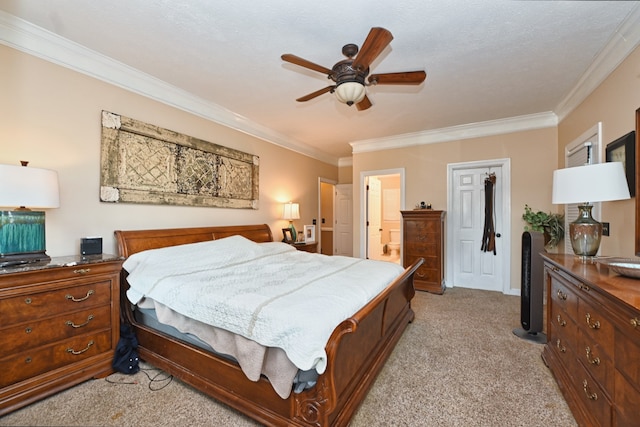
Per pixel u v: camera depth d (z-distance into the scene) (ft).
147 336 7.09
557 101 11.27
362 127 14.58
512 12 6.22
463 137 14.60
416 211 14.15
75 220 7.75
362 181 17.48
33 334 5.61
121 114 8.75
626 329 3.54
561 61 8.25
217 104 11.64
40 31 6.95
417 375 6.63
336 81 6.95
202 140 11.18
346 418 4.76
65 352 6.05
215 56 8.16
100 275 6.66
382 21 6.53
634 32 6.46
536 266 8.60
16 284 5.40
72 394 5.90
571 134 10.95
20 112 6.83
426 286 13.89
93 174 8.11
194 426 5.01
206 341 5.59
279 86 10.04
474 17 6.38
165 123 9.98
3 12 6.34
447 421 5.14
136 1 5.99
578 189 6.00
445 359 7.36
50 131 7.30
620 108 7.27
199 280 6.73
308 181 18.30
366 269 8.19
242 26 6.79
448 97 10.84
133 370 6.73
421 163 15.71
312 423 4.38
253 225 13.41
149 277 7.11
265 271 7.90
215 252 8.96
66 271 6.06
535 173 13.04
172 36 7.22
